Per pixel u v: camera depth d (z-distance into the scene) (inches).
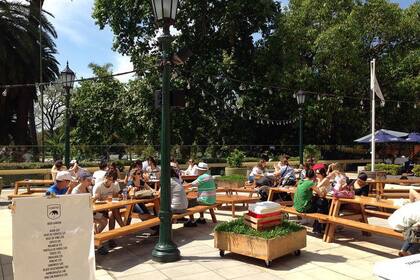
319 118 1119.6
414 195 283.4
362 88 1174.3
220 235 281.9
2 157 814.5
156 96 282.8
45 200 170.6
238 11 1075.9
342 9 1174.3
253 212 278.8
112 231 277.9
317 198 349.1
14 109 1210.0
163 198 278.5
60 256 171.0
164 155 277.7
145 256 287.4
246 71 1133.7
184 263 269.9
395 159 1159.0
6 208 496.4
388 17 1216.2
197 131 1195.3
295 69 1082.7
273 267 260.2
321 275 245.4
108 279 241.1
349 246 311.1
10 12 1003.3
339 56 1085.1
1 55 971.9
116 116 1311.5
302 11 1179.9
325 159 1168.2
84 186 312.0
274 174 513.0
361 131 1267.2
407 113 1214.3
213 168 986.7
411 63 1184.2
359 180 412.8
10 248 310.3
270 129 1273.4
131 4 1094.4
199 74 1043.9
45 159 860.0
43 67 1152.8
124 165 862.5
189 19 1130.7
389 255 287.6
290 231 277.0
